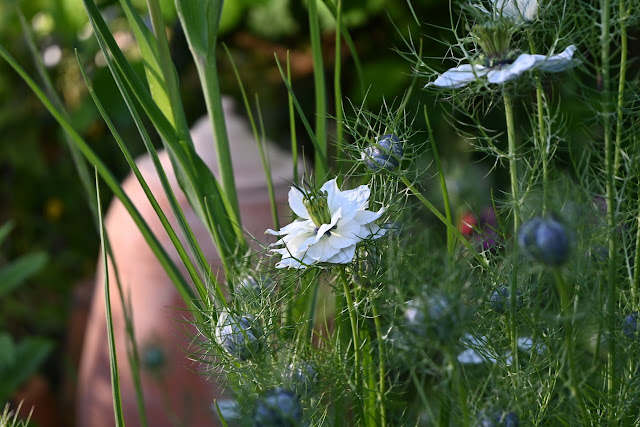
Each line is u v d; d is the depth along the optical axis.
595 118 0.51
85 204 1.68
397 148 0.53
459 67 0.51
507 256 0.51
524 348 0.52
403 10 1.02
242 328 0.51
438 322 0.45
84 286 1.51
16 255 1.66
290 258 0.50
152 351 0.80
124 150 0.52
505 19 0.51
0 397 0.97
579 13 0.50
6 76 1.55
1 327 1.53
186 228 0.54
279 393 0.47
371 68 1.06
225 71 1.11
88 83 0.52
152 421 0.90
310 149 1.11
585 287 0.50
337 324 0.54
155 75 0.57
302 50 1.10
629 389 0.49
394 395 0.55
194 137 0.95
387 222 0.52
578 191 0.51
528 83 0.52
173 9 1.06
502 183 0.76
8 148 1.58
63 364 1.50
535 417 0.50
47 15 1.45
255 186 0.91
